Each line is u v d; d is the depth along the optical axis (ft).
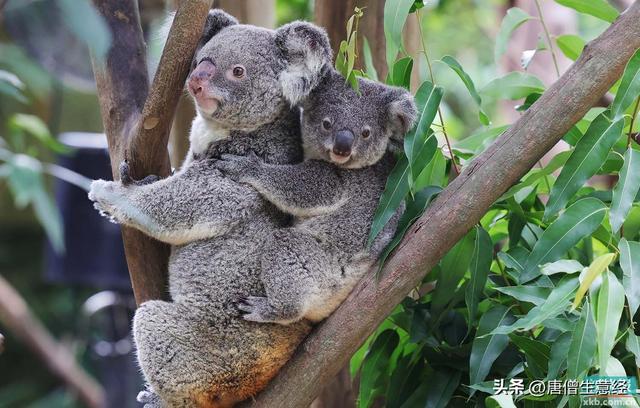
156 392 12.40
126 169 12.44
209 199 12.56
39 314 41.93
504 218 14.08
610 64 11.09
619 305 10.31
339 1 15.76
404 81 13.75
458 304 13.85
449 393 12.82
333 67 13.99
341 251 12.65
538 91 15.03
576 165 11.37
